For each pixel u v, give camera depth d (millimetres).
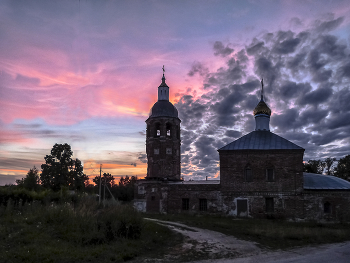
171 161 45875
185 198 38844
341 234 23469
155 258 16359
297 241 21422
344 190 35156
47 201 25719
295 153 36219
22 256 14000
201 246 19250
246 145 38438
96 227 19109
